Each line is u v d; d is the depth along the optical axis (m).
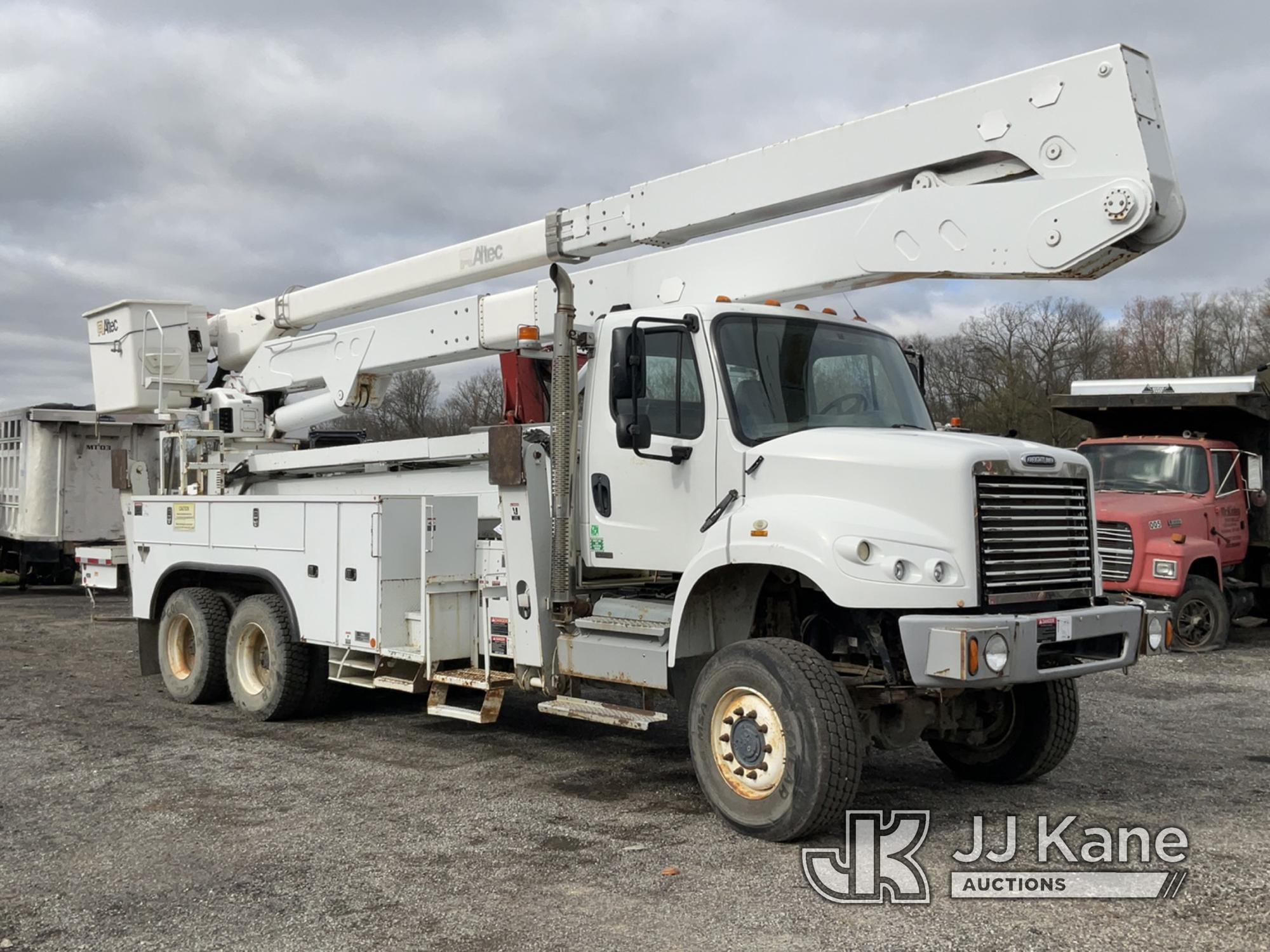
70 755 7.34
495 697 7.12
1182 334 46.25
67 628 14.38
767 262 6.69
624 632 6.19
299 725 8.38
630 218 7.41
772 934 4.20
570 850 5.23
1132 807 6.01
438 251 8.99
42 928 4.35
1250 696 9.66
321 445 11.52
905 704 5.78
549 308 8.00
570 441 6.49
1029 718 6.37
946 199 5.89
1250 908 4.44
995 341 39.53
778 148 6.62
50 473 18.34
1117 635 5.65
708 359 5.99
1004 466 5.34
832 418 6.25
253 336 10.72
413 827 5.64
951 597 5.07
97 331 10.69
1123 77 5.31
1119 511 12.59
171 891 4.73
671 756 7.31
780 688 5.26
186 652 9.43
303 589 8.12
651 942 4.12
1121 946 4.05
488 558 7.29
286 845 5.36
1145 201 5.19
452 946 4.10
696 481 6.00
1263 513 13.75
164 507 9.66
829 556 5.17
